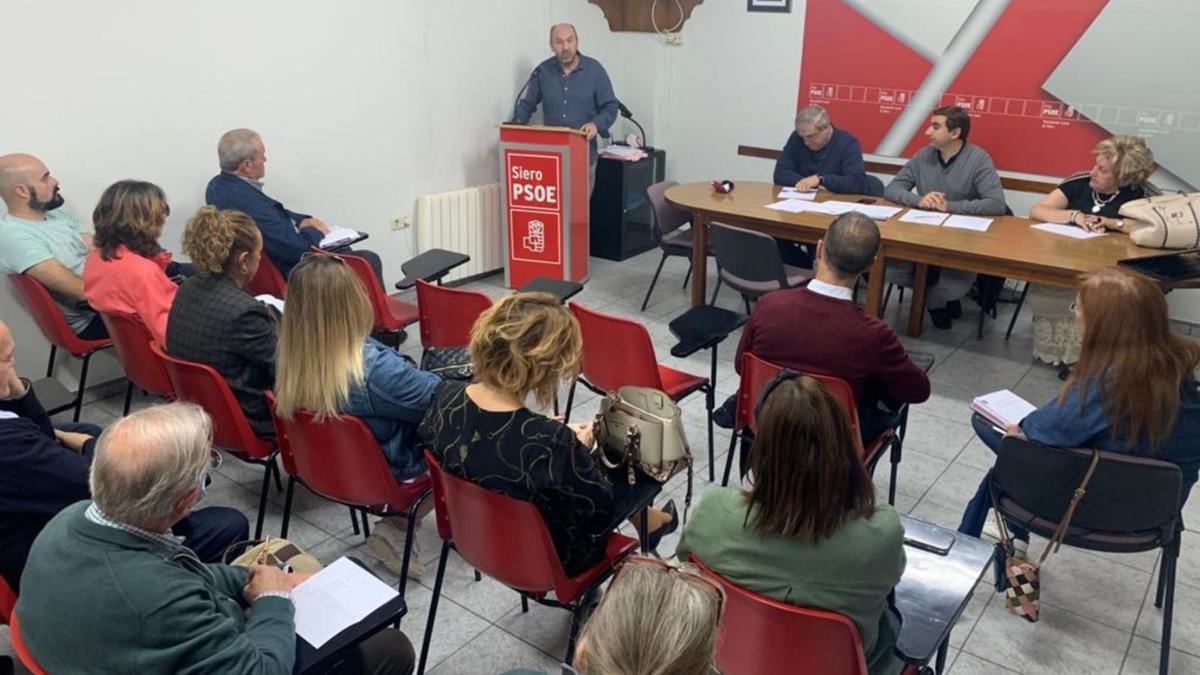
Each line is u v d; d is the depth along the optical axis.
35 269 3.16
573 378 2.01
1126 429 1.97
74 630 1.26
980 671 2.20
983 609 2.44
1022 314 4.89
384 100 4.71
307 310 2.03
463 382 1.98
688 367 4.15
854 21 5.29
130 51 3.63
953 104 5.11
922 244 3.57
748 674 1.54
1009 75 4.89
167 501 1.31
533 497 1.76
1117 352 1.95
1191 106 4.40
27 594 1.30
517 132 4.96
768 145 5.88
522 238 5.21
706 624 0.90
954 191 4.36
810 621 1.37
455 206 5.19
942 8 4.98
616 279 5.47
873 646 1.46
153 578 1.28
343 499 2.25
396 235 5.02
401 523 2.48
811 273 4.34
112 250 2.90
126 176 3.75
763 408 1.40
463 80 5.12
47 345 3.63
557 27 5.27
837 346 2.36
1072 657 2.26
